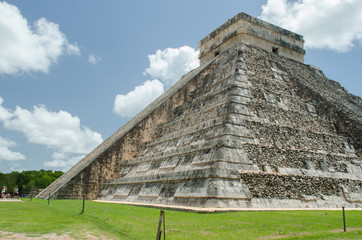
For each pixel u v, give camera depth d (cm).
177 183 1473
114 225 834
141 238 669
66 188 1998
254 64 2308
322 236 696
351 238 684
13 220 949
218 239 650
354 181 1681
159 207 1304
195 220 895
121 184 1980
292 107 2034
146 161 1991
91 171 2105
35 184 5694
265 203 1300
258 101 1831
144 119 2397
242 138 1516
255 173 1362
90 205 1466
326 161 1708
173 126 2214
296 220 903
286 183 1428
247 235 693
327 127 2081
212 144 1457
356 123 2025
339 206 1493
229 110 1672
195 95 2411
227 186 1258
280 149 1572
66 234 731
